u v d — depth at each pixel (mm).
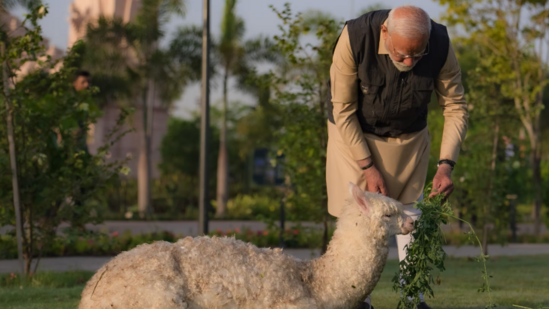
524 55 15477
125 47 23156
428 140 4715
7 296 5680
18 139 7285
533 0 15391
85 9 35500
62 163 7535
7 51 6867
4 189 7340
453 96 4465
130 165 35469
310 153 8484
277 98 8914
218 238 3490
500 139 11586
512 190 14266
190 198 25656
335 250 3643
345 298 3557
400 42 3852
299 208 8891
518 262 9797
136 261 3203
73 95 7492
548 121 33312
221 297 3234
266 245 12555
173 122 33406
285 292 3352
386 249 3676
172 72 23328
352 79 4293
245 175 33188
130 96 22484
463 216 12242
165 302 3064
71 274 7480
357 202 3646
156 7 22688
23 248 7574
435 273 8125
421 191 4645
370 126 4492
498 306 5242
